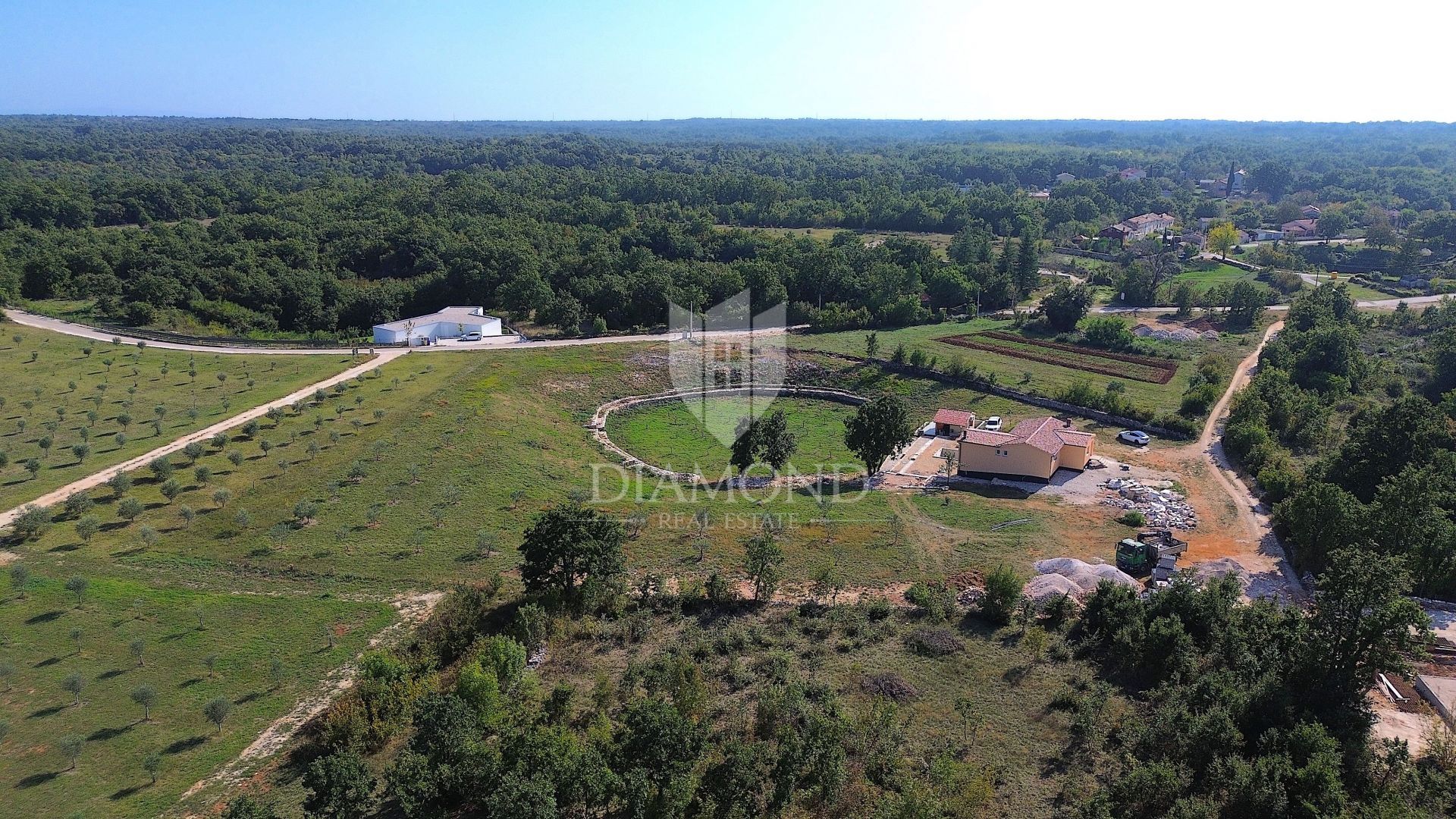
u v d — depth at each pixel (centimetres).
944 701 3303
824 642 3784
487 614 3994
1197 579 4447
